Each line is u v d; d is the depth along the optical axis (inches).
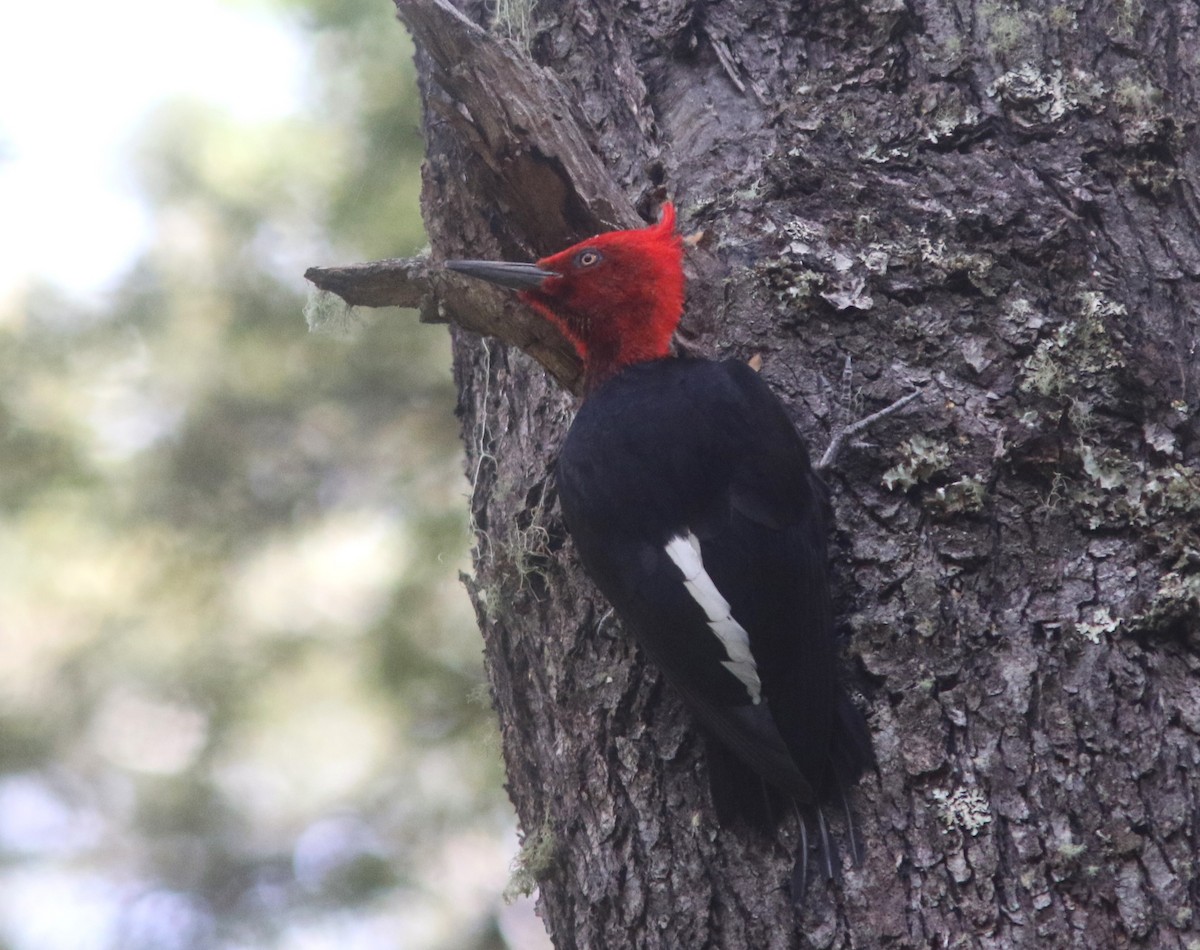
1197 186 327.9
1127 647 282.7
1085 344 308.7
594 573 314.3
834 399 320.8
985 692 284.8
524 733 348.2
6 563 671.1
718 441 311.1
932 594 295.0
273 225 663.1
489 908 673.0
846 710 289.9
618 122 370.3
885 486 307.3
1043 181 328.8
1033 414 304.0
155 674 673.6
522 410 375.6
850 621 299.7
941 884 273.1
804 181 341.4
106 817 703.1
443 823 673.6
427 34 332.5
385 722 662.5
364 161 644.7
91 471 663.1
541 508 351.6
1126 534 292.5
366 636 654.5
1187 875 263.7
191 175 661.3
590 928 312.8
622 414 322.7
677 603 298.7
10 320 668.7
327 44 644.1
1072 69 339.9
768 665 293.7
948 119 340.2
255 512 668.7
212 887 680.4
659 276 346.9
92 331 671.1
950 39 348.2
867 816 282.5
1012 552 295.1
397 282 367.2
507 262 357.1
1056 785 274.1
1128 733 275.9
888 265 326.0
